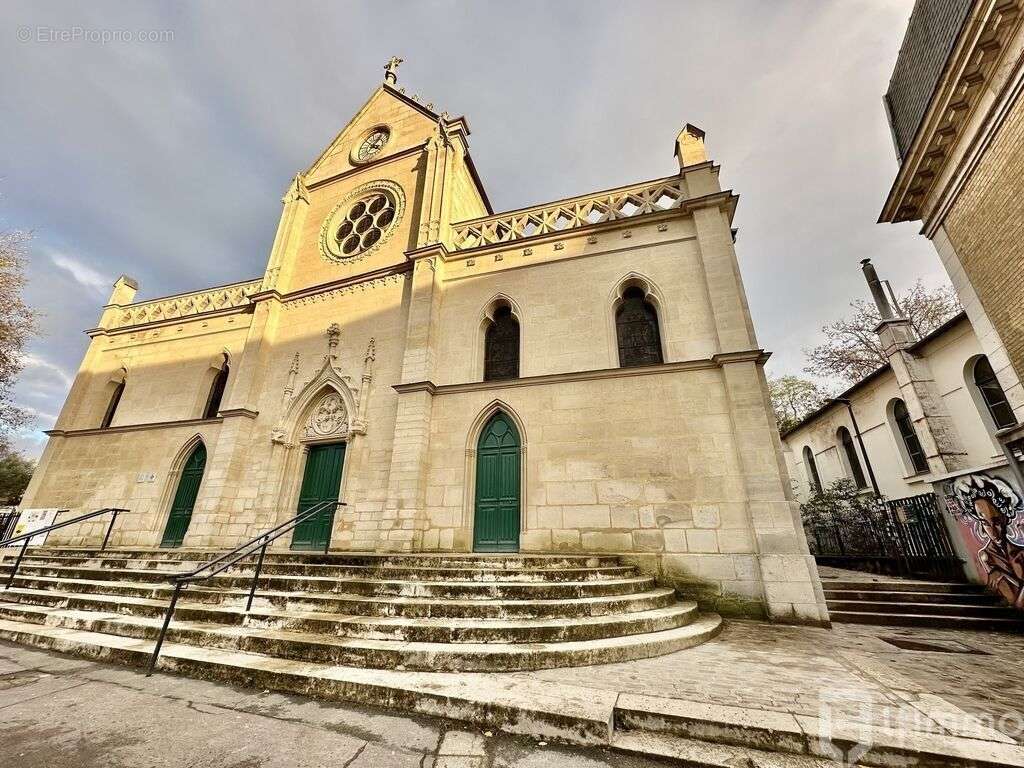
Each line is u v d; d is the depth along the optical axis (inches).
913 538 422.6
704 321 395.5
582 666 185.6
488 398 422.3
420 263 501.7
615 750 124.1
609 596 259.4
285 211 667.4
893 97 462.3
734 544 320.2
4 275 546.9
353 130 741.3
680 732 129.3
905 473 565.0
